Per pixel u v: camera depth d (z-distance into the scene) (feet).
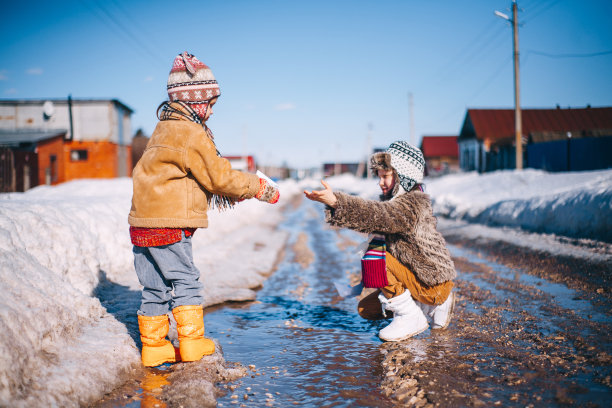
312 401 7.94
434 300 11.03
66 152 93.45
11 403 6.38
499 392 7.65
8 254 9.25
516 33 67.77
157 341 9.44
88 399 7.52
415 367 8.97
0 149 59.82
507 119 124.47
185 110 9.35
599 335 10.58
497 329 11.53
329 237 37.91
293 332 12.33
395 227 9.98
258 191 9.43
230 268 21.18
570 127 122.72
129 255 18.03
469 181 62.49
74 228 14.56
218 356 9.70
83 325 9.82
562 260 21.03
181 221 8.85
